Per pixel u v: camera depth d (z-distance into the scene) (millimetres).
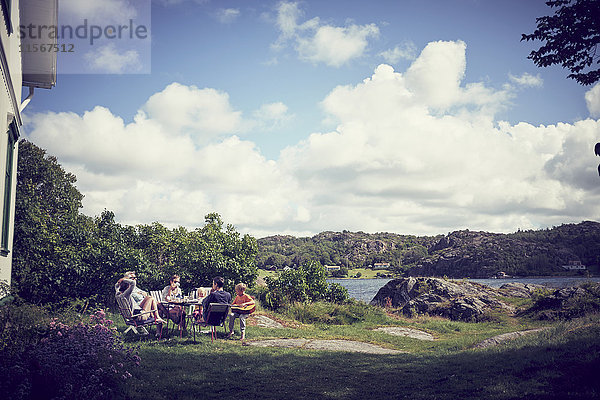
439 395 6508
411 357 10047
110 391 6223
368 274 149500
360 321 18422
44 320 7211
